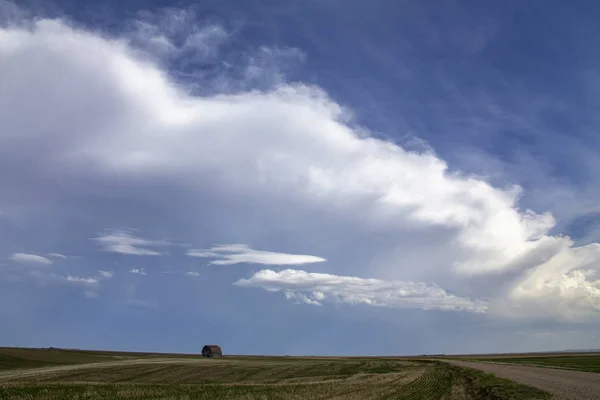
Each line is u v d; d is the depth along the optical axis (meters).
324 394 38.50
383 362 113.38
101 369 88.88
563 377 48.34
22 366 108.56
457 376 59.47
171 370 88.81
